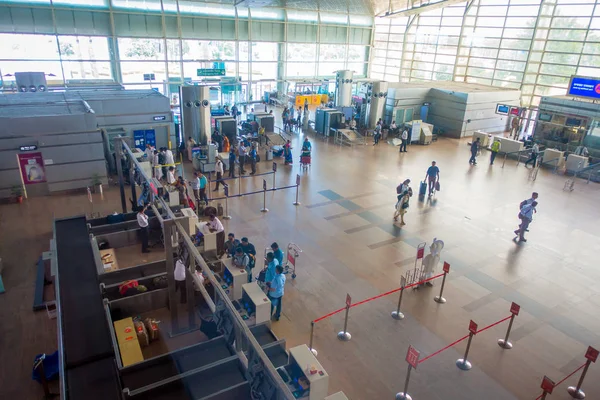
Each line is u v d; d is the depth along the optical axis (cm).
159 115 1973
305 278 1102
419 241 1341
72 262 998
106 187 1684
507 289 1103
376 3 3569
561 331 951
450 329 938
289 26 3462
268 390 444
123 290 944
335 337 895
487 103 2920
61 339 695
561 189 1902
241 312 838
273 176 1884
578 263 1251
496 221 1520
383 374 803
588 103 2302
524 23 3062
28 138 1500
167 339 873
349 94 3155
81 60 2683
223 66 3219
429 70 3825
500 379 806
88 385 659
